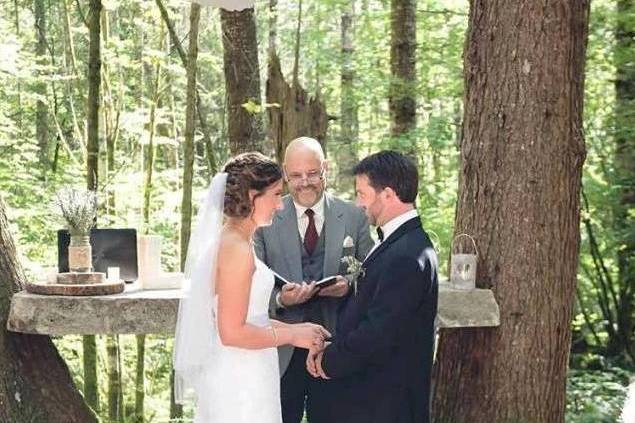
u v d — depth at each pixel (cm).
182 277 409
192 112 579
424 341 310
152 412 830
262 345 304
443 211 827
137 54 898
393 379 307
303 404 372
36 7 938
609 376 669
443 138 801
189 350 308
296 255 370
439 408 418
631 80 823
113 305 377
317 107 638
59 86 1041
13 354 397
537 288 402
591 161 858
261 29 1434
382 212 313
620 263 828
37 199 888
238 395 308
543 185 400
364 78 965
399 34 889
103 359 744
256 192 302
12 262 405
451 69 895
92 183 514
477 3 408
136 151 982
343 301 341
